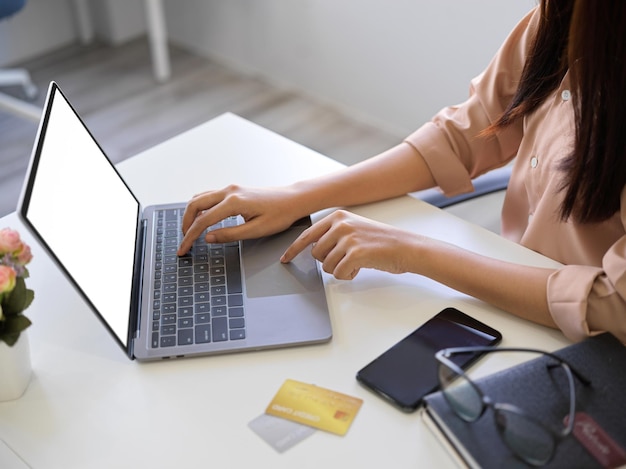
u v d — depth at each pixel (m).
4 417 0.87
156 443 0.83
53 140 0.95
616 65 0.90
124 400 0.89
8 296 0.85
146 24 3.57
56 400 0.89
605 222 1.08
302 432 0.84
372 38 2.76
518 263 1.08
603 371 0.85
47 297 1.04
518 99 1.18
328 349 0.94
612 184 0.97
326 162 1.31
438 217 1.18
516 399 0.81
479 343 0.94
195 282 1.04
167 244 1.12
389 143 2.84
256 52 3.21
